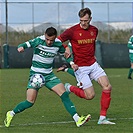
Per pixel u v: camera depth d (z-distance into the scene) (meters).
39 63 16.06
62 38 16.84
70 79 39.62
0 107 21.84
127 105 22.45
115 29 63.69
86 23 16.72
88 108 21.45
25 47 15.74
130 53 37.78
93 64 17.30
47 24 62.72
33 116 18.80
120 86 32.94
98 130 15.51
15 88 31.38
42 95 27.12
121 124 16.80
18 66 58.28
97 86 33.03
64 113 19.66
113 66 59.06
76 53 17.17
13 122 17.27
